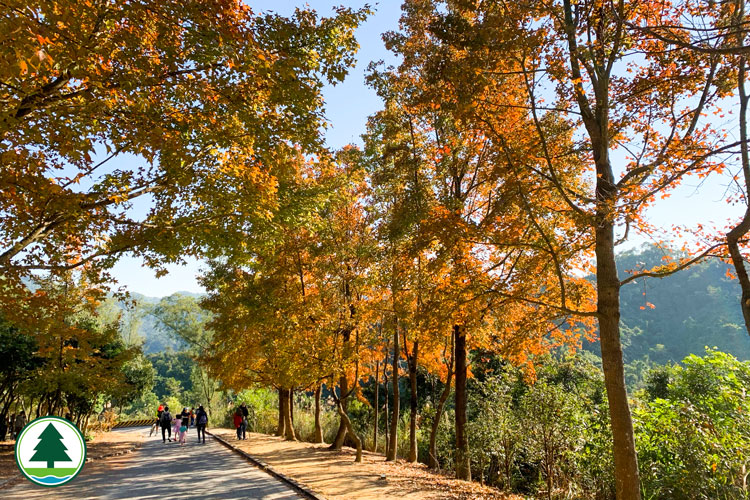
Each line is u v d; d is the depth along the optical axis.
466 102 9.22
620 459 8.52
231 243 10.62
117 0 6.28
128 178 10.39
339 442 20.92
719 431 11.16
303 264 18.45
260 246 11.73
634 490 8.32
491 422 13.03
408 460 18.73
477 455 14.14
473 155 14.73
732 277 9.29
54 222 8.95
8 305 10.48
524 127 11.61
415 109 14.38
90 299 19.00
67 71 6.80
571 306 12.36
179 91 8.44
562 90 10.28
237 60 7.46
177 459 16.78
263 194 9.96
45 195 7.95
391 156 16.12
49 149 8.91
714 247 9.12
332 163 10.28
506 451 12.95
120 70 6.98
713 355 17.39
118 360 21.98
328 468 14.16
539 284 12.84
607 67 9.68
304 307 17.06
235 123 9.46
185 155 8.66
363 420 31.98
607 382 8.97
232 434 29.11
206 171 10.26
